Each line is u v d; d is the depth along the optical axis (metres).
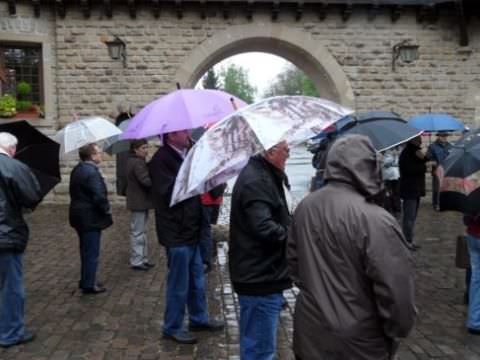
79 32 13.29
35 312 5.67
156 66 13.50
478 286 4.99
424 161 8.53
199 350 4.67
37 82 13.55
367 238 2.41
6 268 4.71
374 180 2.55
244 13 13.55
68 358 4.53
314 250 2.55
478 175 4.61
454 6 13.55
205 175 3.35
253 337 3.54
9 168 4.55
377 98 13.98
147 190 7.24
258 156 3.56
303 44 13.77
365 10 13.74
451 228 10.27
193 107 4.68
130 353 4.62
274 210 3.51
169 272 4.78
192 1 13.16
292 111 3.44
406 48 13.51
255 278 3.48
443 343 4.84
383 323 2.44
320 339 2.50
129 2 13.00
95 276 6.30
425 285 6.63
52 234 9.85
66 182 13.49
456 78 14.01
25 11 13.03
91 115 13.44
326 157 2.74
